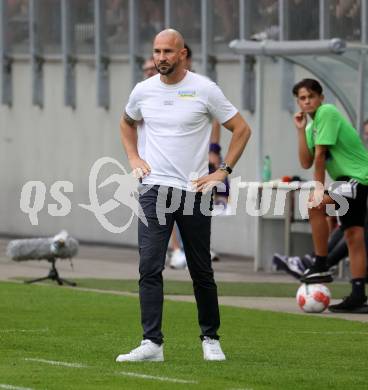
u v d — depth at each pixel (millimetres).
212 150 55406
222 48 62344
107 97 67750
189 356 31062
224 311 40688
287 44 49531
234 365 29750
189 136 30000
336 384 27422
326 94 56906
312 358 31172
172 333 35469
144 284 29969
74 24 69562
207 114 30172
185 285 48500
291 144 58594
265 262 55406
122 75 66938
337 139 40562
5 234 74688
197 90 30000
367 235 46656
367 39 54500
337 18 56000
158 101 30109
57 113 71188
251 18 60125
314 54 48781
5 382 26859
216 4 62406
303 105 40781
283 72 58750
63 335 34656
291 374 28594
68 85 69938
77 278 50688
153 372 28422
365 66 50625
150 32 65500
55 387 26297
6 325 36562
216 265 57812
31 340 33562
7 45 73812
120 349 32094
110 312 39938
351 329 36844
